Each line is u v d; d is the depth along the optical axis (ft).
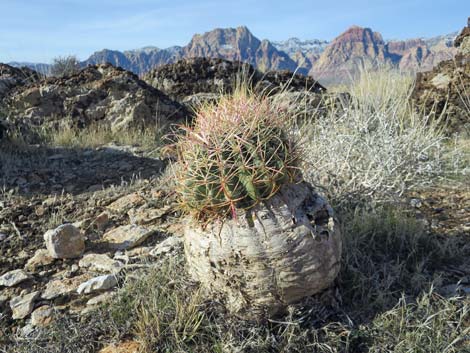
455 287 11.36
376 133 17.67
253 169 9.62
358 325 10.11
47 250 13.97
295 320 9.84
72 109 28.91
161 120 29.37
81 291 11.81
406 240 13.21
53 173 21.48
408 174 16.66
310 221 10.06
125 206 16.87
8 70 35.17
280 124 10.50
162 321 10.07
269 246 9.59
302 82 36.70
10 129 26.35
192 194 10.03
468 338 9.62
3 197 18.19
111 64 32.01
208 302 10.41
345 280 11.25
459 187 18.34
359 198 15.58
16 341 10.55
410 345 9.34
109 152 24.80
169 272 11.62
